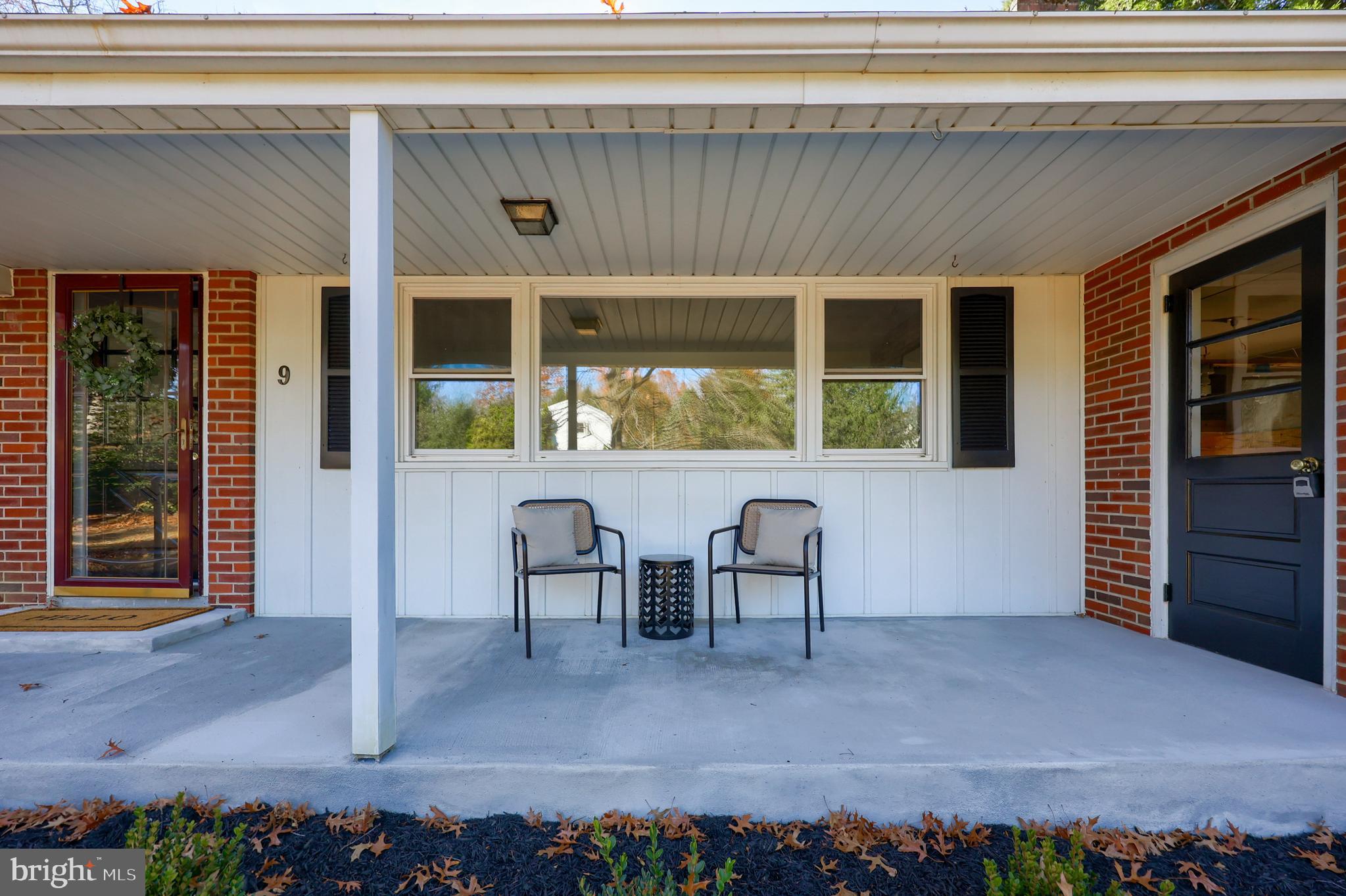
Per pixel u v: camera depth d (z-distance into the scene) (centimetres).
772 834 196
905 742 221
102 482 411
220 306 405
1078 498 420
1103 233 350
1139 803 204
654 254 378
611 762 207
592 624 392
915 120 223
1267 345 293
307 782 206
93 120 217
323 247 362
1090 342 412
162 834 190
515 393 416
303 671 299
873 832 195
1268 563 295
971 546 417
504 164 266
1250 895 175
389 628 217
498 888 172
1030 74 210
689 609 364
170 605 402
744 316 426
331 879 175
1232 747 214
